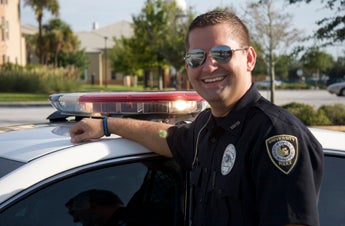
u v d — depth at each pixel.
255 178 1.71
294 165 1.64
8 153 1.97
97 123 2.14
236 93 1.90
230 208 1.75
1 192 1.75
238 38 1.92
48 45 51.09
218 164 1.83
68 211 1.87
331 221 2.25
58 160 1.88
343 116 14.27
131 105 2.44
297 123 1.73
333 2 13.20
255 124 1.76
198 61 1.92
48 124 2.62
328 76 57.84
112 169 1.99
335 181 2.29
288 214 1.59
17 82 31.25
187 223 2.06
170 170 2.15
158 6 31.86
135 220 2.03
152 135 2.10
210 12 1.97
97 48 66.00
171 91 2.66
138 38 34.03
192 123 2.17
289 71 64.50
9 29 41.69
